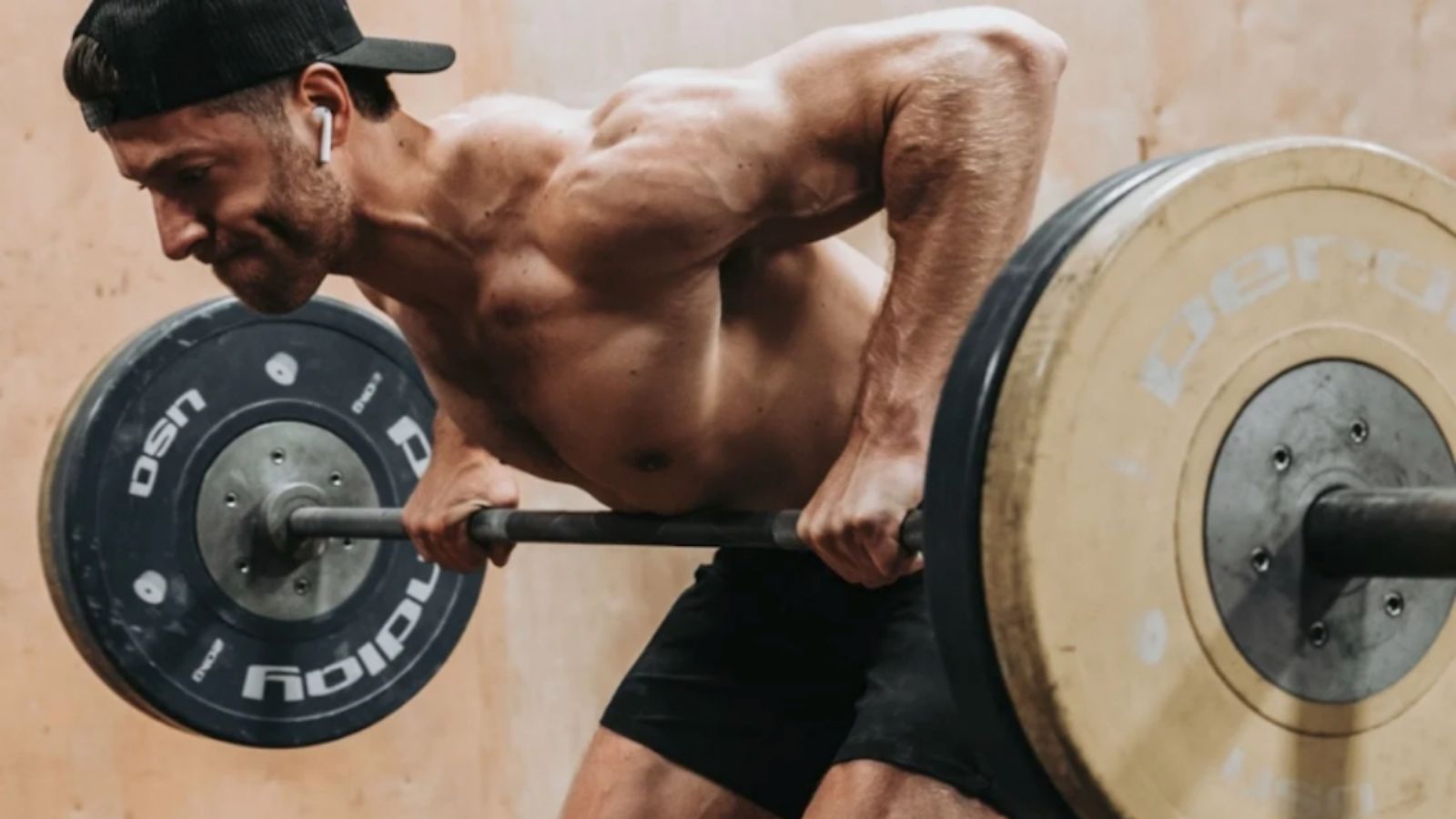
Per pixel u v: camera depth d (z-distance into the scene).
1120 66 3.12
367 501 2.30
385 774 2.97
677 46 3.05
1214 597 1.18
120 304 2.83
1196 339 1.17
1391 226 1.24
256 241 1.58
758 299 1.62
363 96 1.59
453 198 1.58
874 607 1.67
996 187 1.44
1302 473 1.21
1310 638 1.21
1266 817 1.20
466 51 3.00
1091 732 1.14
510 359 1.60
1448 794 1.26
